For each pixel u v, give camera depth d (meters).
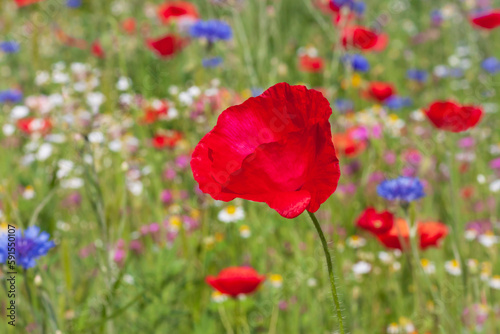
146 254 1.43
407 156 1.54
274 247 1.46
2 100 1.90
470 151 1.71
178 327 1.34
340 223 1.46
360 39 1.60
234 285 1.19
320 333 1.30
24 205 1.41
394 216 1.32
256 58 1.87
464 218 1.50
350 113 1.88
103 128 1.44
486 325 1.27
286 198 0.90
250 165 0.90
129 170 1.52
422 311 1.28
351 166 1.66
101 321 1.18
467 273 1.26
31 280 1.17
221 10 2.05
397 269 1.36
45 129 1.58
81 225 1.49
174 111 1.66
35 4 1.95
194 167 0.93
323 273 1.32
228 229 1.46
